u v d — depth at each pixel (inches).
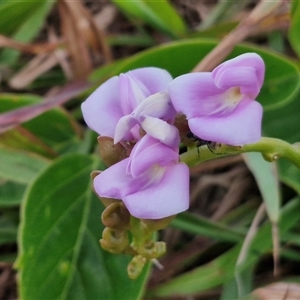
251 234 13.1
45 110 14.1
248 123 10.2
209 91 10.4
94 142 14.9
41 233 12.9
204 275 13.0
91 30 16.0
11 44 15.6
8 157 14.0
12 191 13.9
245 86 10.4
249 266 12.9
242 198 14.5
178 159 10.6
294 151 11.1
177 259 13.7
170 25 15.8
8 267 14.1
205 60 13.6
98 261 12.9
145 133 10.6
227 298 12.7
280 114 14.4
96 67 18.1
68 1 15.6
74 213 13.3
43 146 14.5
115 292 12.6
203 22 17.4
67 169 13.7
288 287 12.1
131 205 10.3
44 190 13.3
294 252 13.4
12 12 16.1
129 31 18.8
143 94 10.7
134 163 10.3
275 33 16.3
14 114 13.9
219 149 10.9
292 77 13.8
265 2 13.6
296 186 13.1
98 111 11.0
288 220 13.2
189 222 13.6
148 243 11.2
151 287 13.4
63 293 12.6
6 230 13.9
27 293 12.4
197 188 14.7
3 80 17.6
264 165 13.3
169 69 14.3
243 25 13.6
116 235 11.1
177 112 10.5
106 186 10.4
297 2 13.8
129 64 14.1
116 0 15.7
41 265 12.7
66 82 17.0
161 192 10.3
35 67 17.1
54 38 18.3
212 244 13.8
